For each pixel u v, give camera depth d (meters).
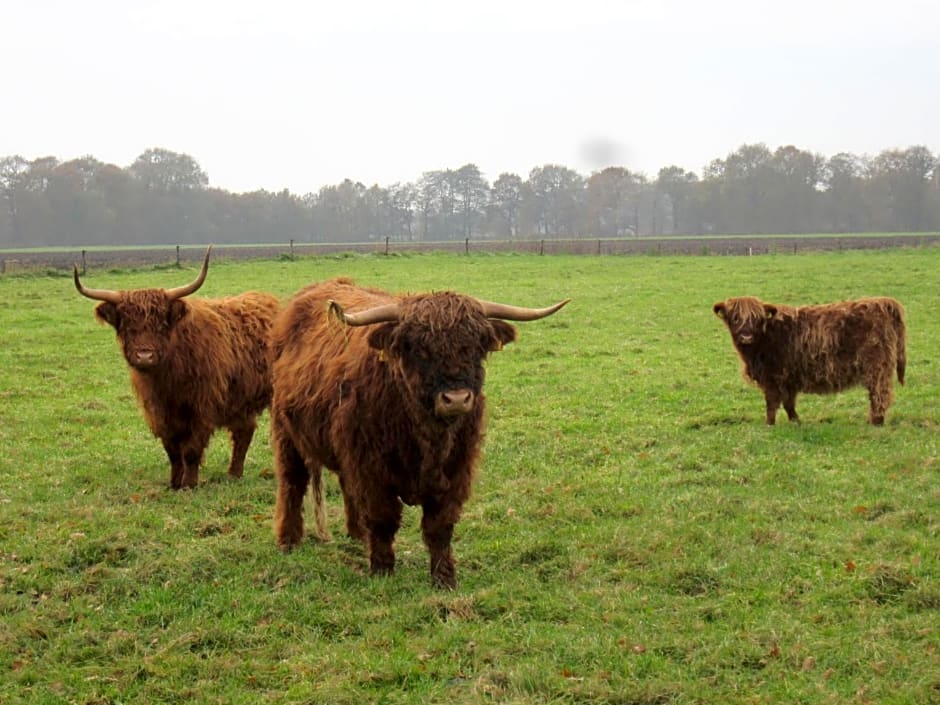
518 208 117.94
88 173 104.81
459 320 6.27
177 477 9.88
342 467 7.08
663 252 49.69
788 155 109.38
